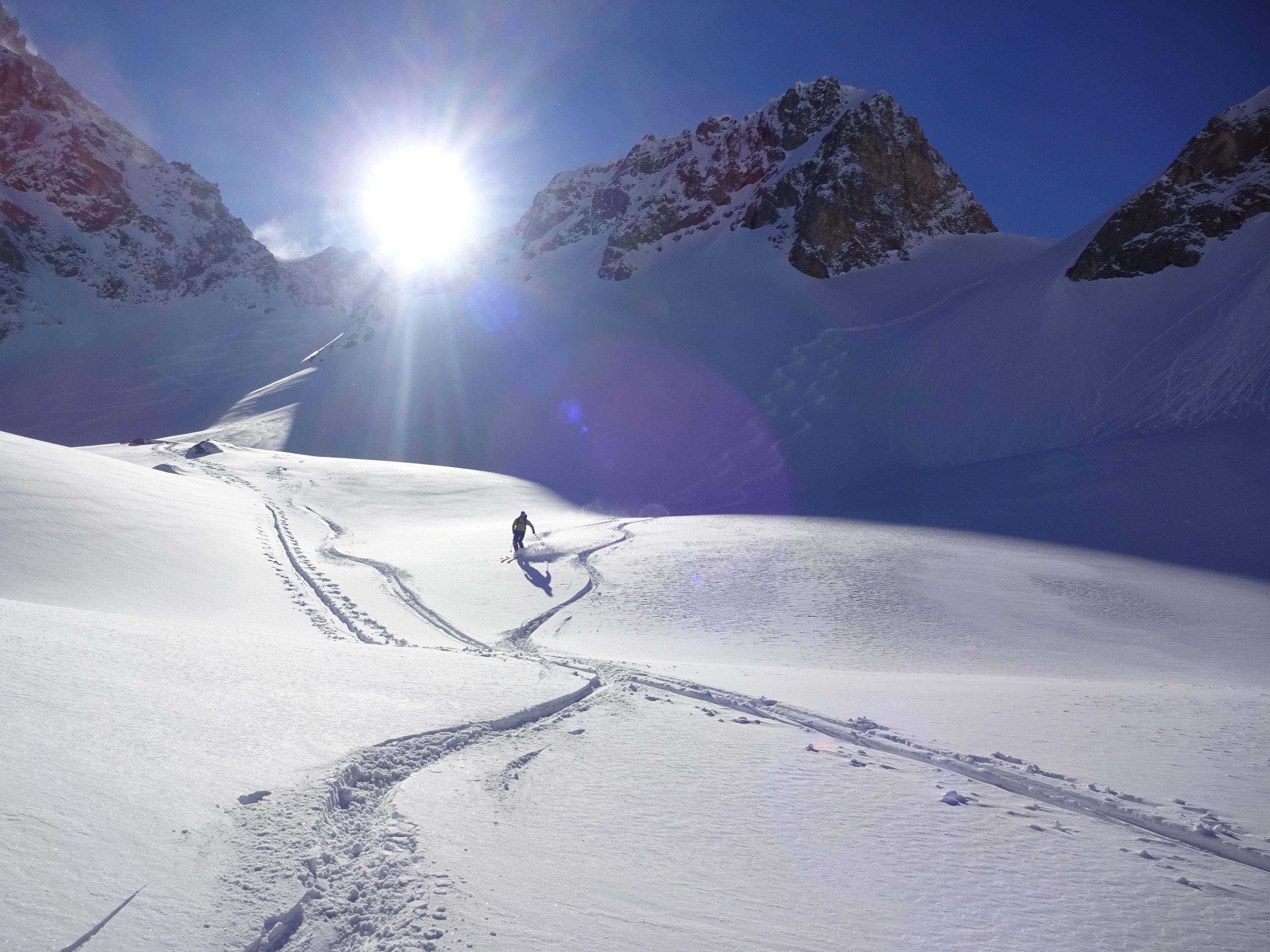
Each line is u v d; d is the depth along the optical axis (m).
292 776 5.01
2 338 134.62
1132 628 17.69
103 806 4.11
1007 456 49.31
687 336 87.94
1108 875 4.55
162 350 142.25
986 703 9.55
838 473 52.19
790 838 4.92
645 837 4.82
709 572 22.84
